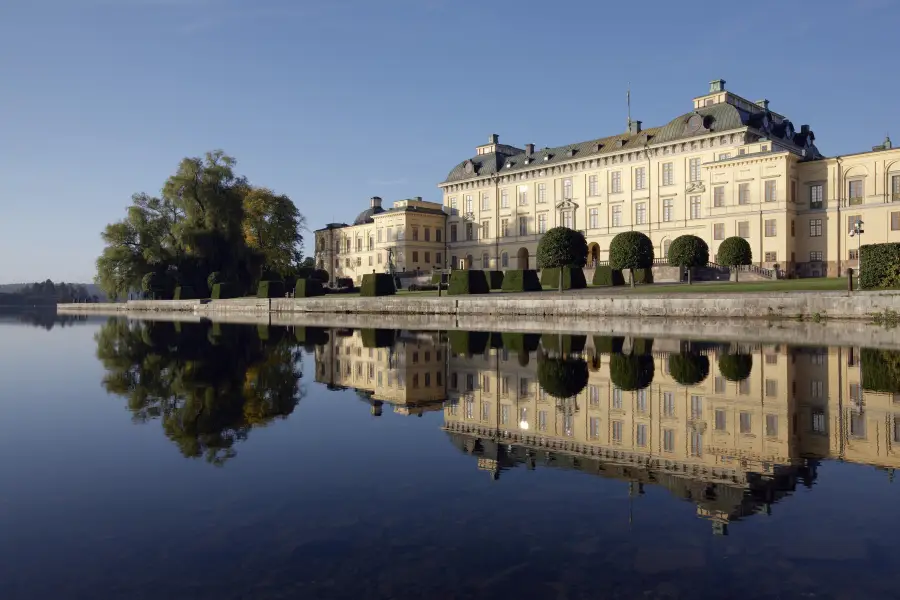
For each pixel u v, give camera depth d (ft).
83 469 24.07
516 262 282.97
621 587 14.19
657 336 83.51
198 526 18.11
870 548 16.20
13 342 94.73
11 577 14.85
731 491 20.93
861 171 180.65
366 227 345.92
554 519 18.44
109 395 42.09
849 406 34.71
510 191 285.23
